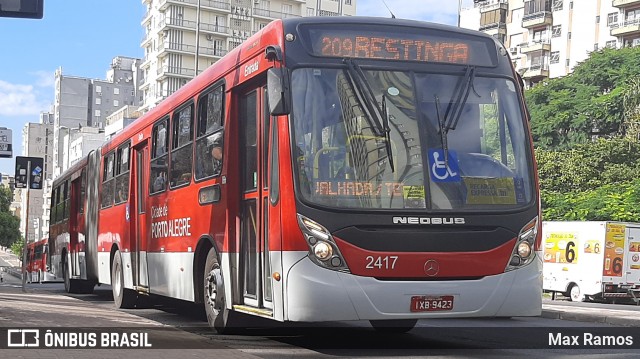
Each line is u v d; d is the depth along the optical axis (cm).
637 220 4541
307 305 838
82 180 2194
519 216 898
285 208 863
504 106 935
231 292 1028
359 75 898
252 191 981
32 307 1550
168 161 1345
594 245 3123
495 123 923
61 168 15062
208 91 1159
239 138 1042
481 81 934
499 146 919
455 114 908
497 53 959
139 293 1608
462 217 876
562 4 7338
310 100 886
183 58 10206
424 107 903
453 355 942
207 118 1155
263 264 933
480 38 958
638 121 5131
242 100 1042
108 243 1803
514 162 920
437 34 941
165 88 10269
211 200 1104
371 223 853
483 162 904
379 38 920
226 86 1077
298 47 903
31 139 17612
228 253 1034
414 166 880
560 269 3269
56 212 2705
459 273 868
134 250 1571
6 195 9850
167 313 1595
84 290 2367
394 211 860
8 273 12644
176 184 1288
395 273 852
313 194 858
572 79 5850
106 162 1894
